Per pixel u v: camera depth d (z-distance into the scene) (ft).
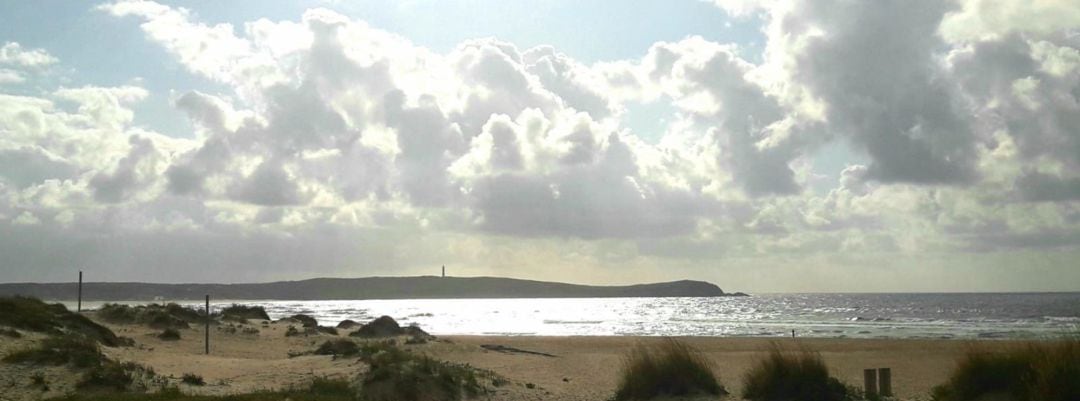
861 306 457.68
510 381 70.95
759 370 58.08
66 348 69.97
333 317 326.44
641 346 65.36
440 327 260.62
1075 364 47.50
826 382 57.06
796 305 509.35
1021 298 631.15
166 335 110.32
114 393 58.85
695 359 60.54
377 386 60.95
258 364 80.64
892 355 118.01
